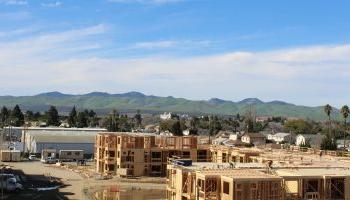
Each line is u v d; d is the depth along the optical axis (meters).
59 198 127.00
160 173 179.00
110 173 177.12
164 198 134.62
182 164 103.44
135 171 176.12
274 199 86.31
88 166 199.75
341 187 93.62
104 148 181.12
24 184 147.12
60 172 178.75
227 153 162.75
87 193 137.62
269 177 86.56
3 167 168.50
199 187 89.75
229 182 84.69
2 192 124.62
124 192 143.25
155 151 178.75
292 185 93.44
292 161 117.31
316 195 91.69
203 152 183.50
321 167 104.25
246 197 84.44
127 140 176.12
